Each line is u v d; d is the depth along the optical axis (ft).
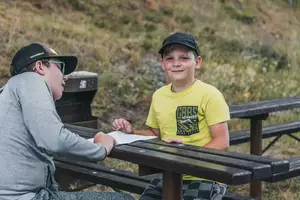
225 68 32.50
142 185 11.22
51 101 7.91
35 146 8.00
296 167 10.65
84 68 26.76
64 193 8.43
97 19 36.09
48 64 8.45
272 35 48.14
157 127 10.51
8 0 32.01
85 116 17.15
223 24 44.34
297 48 45.34
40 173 8.07
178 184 8.21
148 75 28.55
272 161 7.38
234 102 27.99
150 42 32.94
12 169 7.79
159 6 42.29
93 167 12.80
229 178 6.75
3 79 23.40
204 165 7.23
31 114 7.66
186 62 9.65
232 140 15.05
